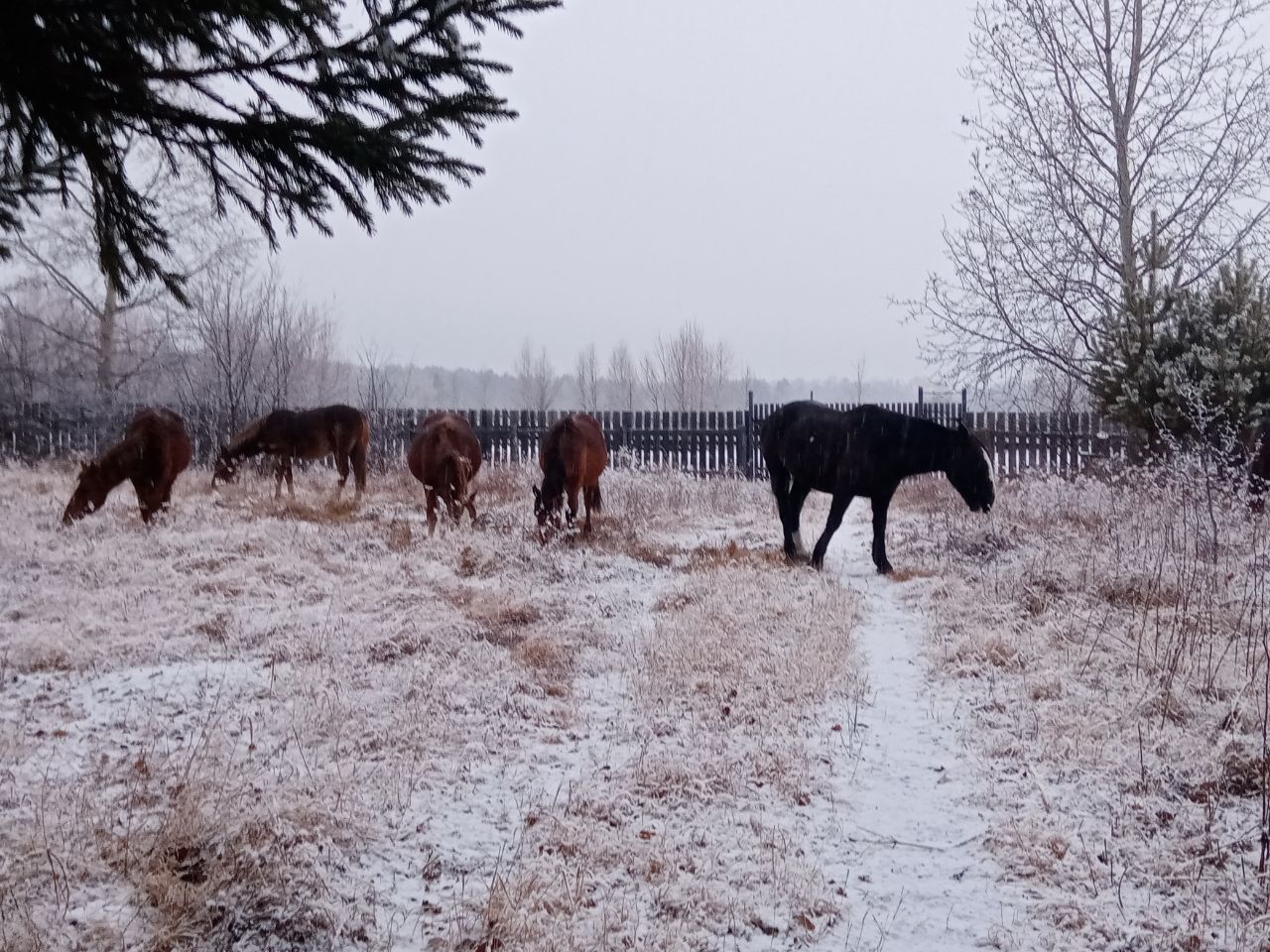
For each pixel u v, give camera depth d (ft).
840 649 21.90
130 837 12.50
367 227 12.41
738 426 66.33
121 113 10.57
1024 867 13.08
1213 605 22.52
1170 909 12.10
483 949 11.06
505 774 15.90
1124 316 41.06
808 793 15.25
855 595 27.40
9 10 9.23
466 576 28.84
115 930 10.82
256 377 72.18
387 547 31.96
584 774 15.92
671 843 13.58
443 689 19.06
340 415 44.80
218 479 50.14
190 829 12.60
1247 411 36.11
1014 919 11.98
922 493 48.47
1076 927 11.79
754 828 14.08
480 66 11.39
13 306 73.00
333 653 20.94
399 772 15.33
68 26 9.69
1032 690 19.24
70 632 21.70
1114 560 26.76
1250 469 34.09
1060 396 64.59
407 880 12.64
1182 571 24.44
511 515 37.88
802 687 19.49
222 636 22.27
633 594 27.94
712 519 42.78
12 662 19.89
